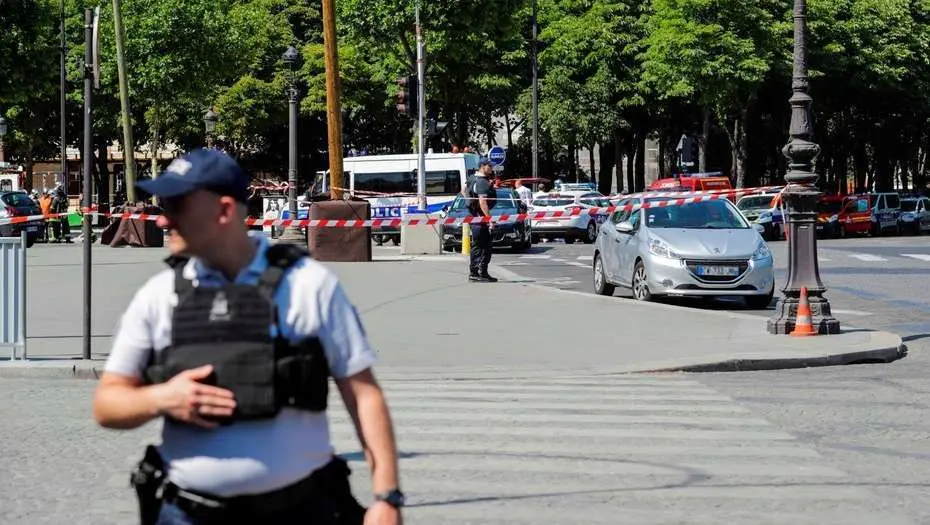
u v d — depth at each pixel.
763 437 13.46
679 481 11.35
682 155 56.72
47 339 21.16
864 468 11.97
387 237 59.28
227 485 4.83
